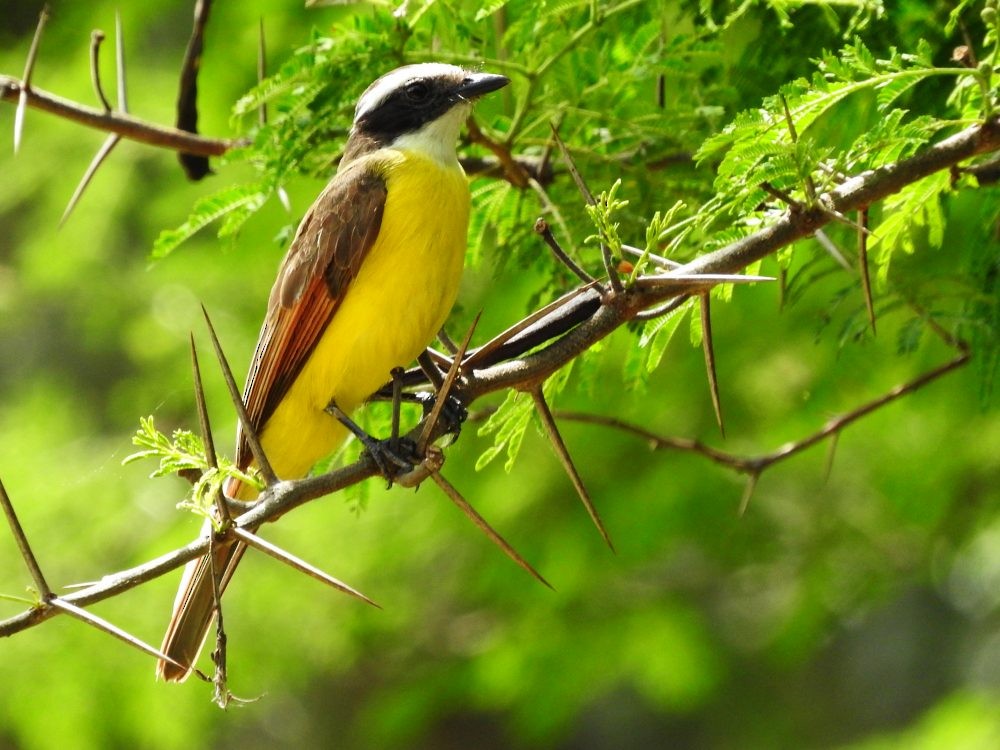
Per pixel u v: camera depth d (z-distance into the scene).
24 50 13.61
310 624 13.93
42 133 14.36
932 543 12.35
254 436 5.36
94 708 13.86
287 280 7.68
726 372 11.55
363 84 7.58
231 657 13.89
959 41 7.65
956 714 12.48
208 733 14.66
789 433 11.60
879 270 6.87
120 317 14.88
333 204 7.66
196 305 14.32
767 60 7.99
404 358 7.71
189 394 14.27
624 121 7.87
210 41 11.93
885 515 12.60
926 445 11.84
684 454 11.76
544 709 13.18
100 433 16.16
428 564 13.55
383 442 5.72
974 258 8.14
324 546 13.62
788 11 7.48
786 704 15.36
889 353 10.95
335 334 7.59
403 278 7.55
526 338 6.05
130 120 8.33
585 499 5.82
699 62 8.18
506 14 8.11
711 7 7.68
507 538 12.30
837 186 6.02
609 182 8.09
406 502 13.06
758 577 13.31
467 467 12.31
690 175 7.97
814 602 12.73
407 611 13.70
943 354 10.99
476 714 20.12
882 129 6.02
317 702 18.03
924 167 5.93
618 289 5.72
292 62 7.45
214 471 5.13
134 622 13.98
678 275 5.62
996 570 13.88
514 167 8.05
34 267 15.14
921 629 17.25
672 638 13.16
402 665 14.56
